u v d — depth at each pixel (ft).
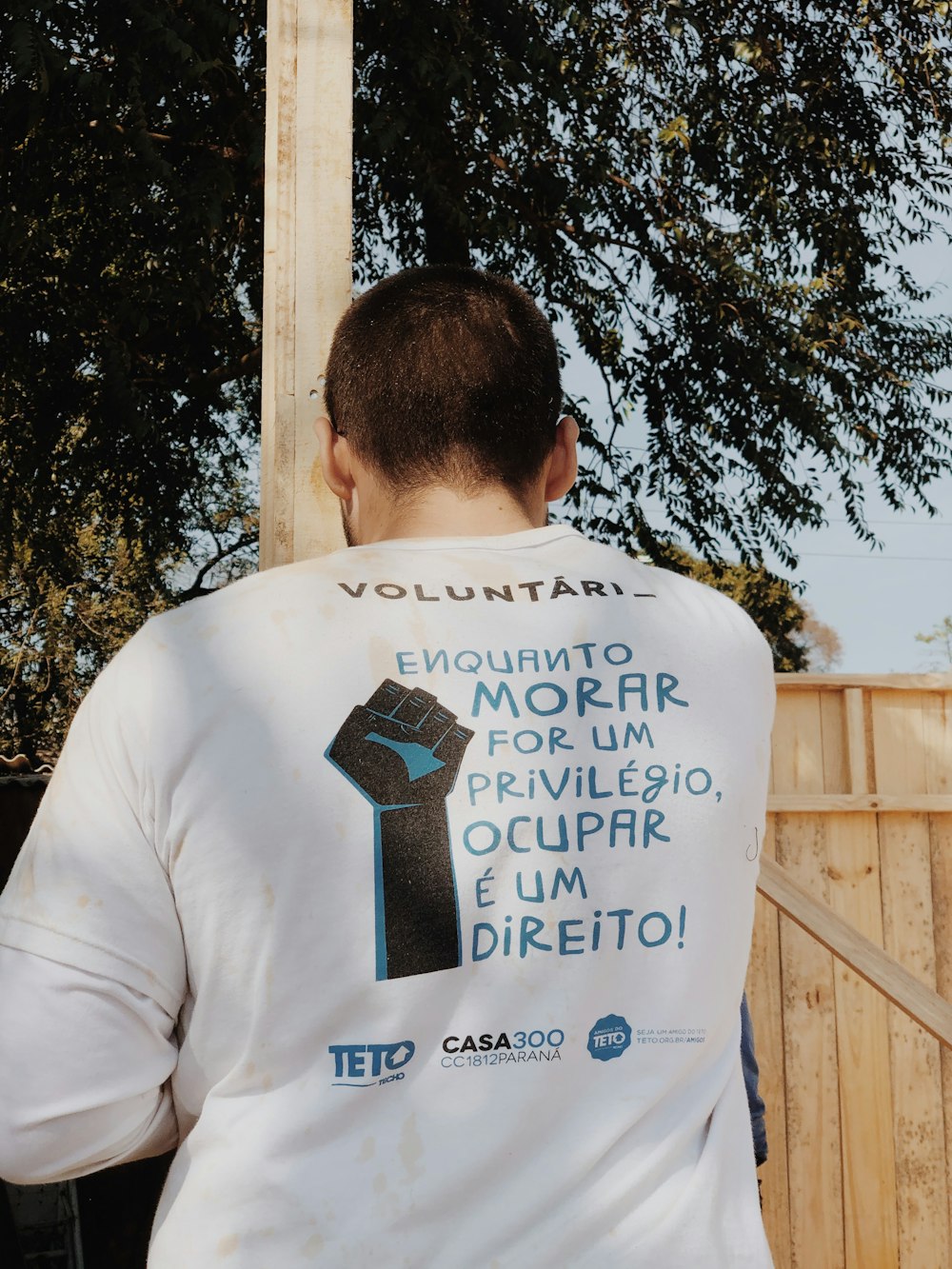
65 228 30.32
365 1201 2.48
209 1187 2.52
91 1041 2.56
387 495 3.26
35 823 2.73
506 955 2.68
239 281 33.60
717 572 38.50
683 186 35.78
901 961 10.58
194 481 37.99
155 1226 2.64
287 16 5.40
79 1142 2.63
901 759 10.77
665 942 2.83
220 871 2.58
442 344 3.21
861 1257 10.14
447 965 2.62
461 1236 2.50
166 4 23.94
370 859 2.62
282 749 2.64
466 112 29.99
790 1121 10.30
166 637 2.76
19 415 33.45
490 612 2.92
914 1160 10.29
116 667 2.76
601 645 2.96
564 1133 2.64
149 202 25.64
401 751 2.70
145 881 2.61
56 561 39.47
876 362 36.78
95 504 37.40
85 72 23.80
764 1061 10.34
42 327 30.83
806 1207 10.22
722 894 2.94
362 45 26.25
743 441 36.42
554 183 30.91
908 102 35.06
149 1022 2.62
